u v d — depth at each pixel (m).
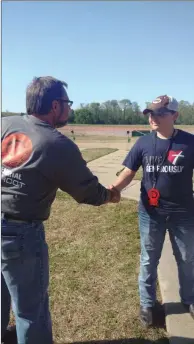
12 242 2.05
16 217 2.07
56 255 4.12
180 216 2.72
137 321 2.94
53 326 2.87
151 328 2.86
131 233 4.81
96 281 3.54
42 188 2.05
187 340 2.68
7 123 2.14
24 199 2.03
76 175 2.07
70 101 2.21
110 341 2.72
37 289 2.16
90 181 2.15
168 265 3.83
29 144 2.02
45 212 2.16
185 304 3.02
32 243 2.09
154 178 2.70
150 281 2.93
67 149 2.03
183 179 2.66
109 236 4.71
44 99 2.09
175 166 2.63
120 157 13.52
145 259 2.89
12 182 2.03
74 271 3.74
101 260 3.99
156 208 2.74
